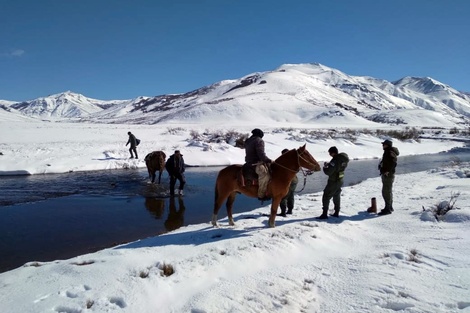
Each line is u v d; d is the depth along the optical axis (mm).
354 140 39156
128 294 4883
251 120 109438
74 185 16297
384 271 5676
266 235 7422
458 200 10023
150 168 16750
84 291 5039
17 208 12133
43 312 4500
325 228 7992
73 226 10023
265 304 4766
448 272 5520
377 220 8906
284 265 6125
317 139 36562
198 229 8586
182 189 14570
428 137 52750
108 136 41375
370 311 4562
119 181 17359
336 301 4902
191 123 104750
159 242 7391
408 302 4641
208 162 24641
